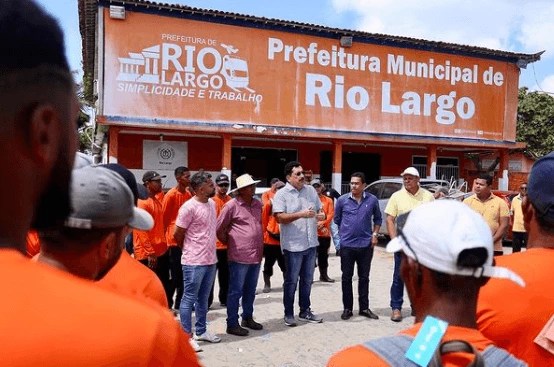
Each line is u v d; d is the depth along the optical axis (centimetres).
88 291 77
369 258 677
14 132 74
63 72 79
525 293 173
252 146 1911
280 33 1708
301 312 663
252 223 596
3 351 66
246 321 621
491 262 130
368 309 680
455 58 1952
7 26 72
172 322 86
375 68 1841
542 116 2897
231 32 1641
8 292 71
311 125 1756
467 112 1975
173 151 1759
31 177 77
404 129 1886
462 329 126
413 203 650
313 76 1756
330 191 1212
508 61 2030
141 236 615
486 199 680
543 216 186
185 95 1589
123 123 1516
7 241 77
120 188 152
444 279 127
